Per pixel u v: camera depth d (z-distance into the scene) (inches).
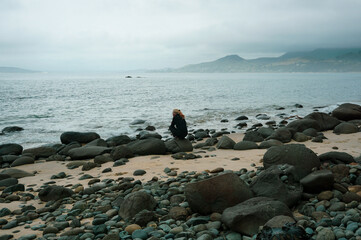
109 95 1935.3
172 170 377.7
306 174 269.9
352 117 824.3
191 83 4082.2
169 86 3235.7
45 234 209.5
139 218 213.9
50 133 792.3
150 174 366.3
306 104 1416.1
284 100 1584.6
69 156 540.1
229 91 2294.5
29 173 417.1
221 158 436.5
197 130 749.3
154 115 1075.9
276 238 156.6
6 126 886.4
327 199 230.2
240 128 810.8
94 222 219.1
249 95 1892.2
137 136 709.9
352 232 170.7
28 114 1098.7
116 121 959.0
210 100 1579.7
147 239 186.5
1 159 505.0
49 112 1149.1
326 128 687.1
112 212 236.5
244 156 441.4
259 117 987.9
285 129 559.8
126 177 346.0
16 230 220.4
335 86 3002.0
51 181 370.3
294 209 230.1
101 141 577.9
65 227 222.2
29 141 707.4
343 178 266.8
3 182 359.3
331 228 182.4
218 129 806.5
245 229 187.6
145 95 1921.8
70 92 2208.4
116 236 189.6
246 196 227.6
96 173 398.9
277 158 293.6
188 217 224.1
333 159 313.4
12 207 276.1
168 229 201.6
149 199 242.5
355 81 4436.5
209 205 224.2
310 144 508.7
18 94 1966.0
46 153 555.8
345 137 577.6
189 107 1286.9
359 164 306.7
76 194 303.6
